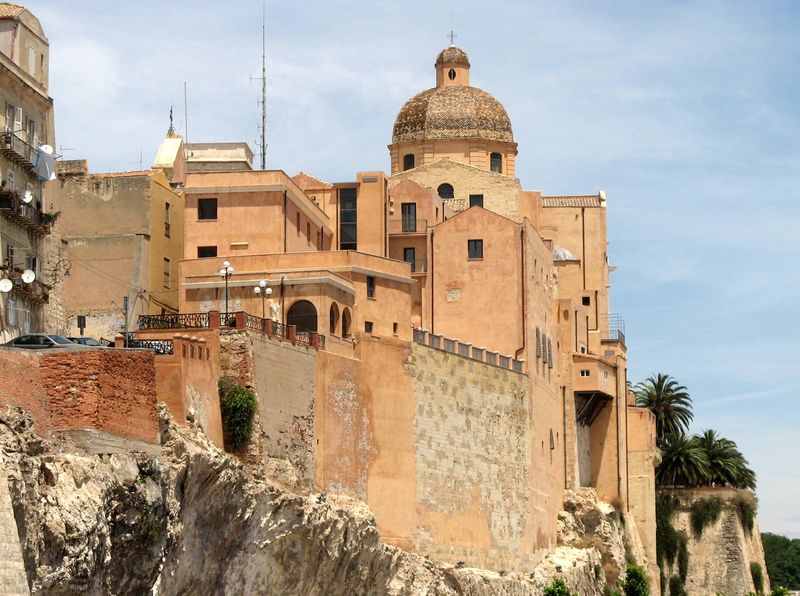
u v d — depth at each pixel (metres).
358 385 129.38
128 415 96.50
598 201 189.75
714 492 199.88
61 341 105.00
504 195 170.50
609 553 168.25
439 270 155.50
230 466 105.31
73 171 136.62
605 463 178.75
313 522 114.62
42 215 121.19
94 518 88.69
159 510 95.44
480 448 143.88
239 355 115.00
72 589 87.12
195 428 106.69
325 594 118.81
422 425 136.25
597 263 188.00
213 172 138.12
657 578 182.38
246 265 131.62
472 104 177.50
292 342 121.06
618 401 179.25
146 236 135.75
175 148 150.38
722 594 197.50
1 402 89.00
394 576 128.12
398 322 137.75
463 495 141.00
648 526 183.62
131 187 136.38
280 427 118.56
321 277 129.00
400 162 177.62
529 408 152.88
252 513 108.25
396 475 132.88
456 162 171.12
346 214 153.50
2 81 114.88
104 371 94.69
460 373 142.00
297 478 119.44
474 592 137.50
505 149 177.75
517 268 154.25
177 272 142.50
